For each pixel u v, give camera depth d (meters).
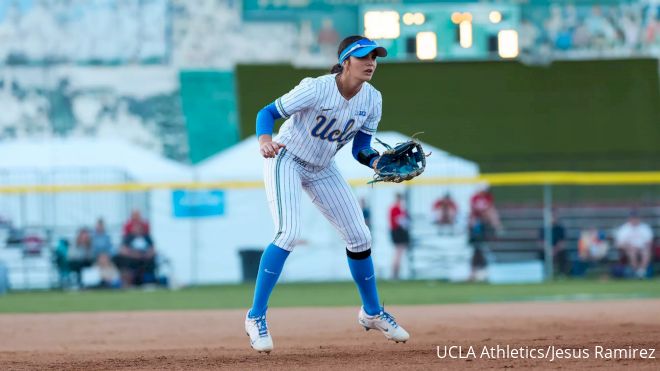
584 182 62.38
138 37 75.88
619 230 58.50
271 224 56.31
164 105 74.56
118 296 49.09
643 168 71.94
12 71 74.38
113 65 75.31
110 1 76.19
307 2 76.50
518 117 74.81
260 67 75.69
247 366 17.34
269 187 18.58
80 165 56.75
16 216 56.91
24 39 75.19
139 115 74.19
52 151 57.38
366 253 19.59
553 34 77.25
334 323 30.33
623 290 47.62
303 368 16.77
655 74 77.12
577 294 45.12
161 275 55.62
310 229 56.75
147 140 73.31
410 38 69.12
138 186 55.28
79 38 75.69
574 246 64.56
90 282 55.03
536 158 72.06
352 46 17.70
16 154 56.91
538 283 54.78
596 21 77.38
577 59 77.12
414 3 74.38
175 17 76.25
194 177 56.72
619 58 77.31
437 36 70.50
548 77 76.50
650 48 77.62
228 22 76.31
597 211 65.38
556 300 40.59
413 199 58.09
